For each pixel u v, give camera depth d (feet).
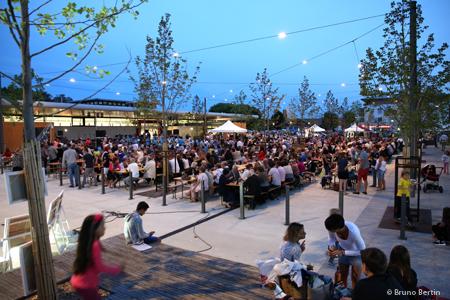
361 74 35.70
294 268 13.93
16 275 18.30
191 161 59.67
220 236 26.84
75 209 36.09
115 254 20.81
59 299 15.70
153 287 16.67
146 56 52.70
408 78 32.55
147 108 56.70
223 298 15.48
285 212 32.17
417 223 29.09
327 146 77.15
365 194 43.29
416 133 34.96
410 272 12.62
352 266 15.76
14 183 14.19
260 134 137.80
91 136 115.96
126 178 47.19
